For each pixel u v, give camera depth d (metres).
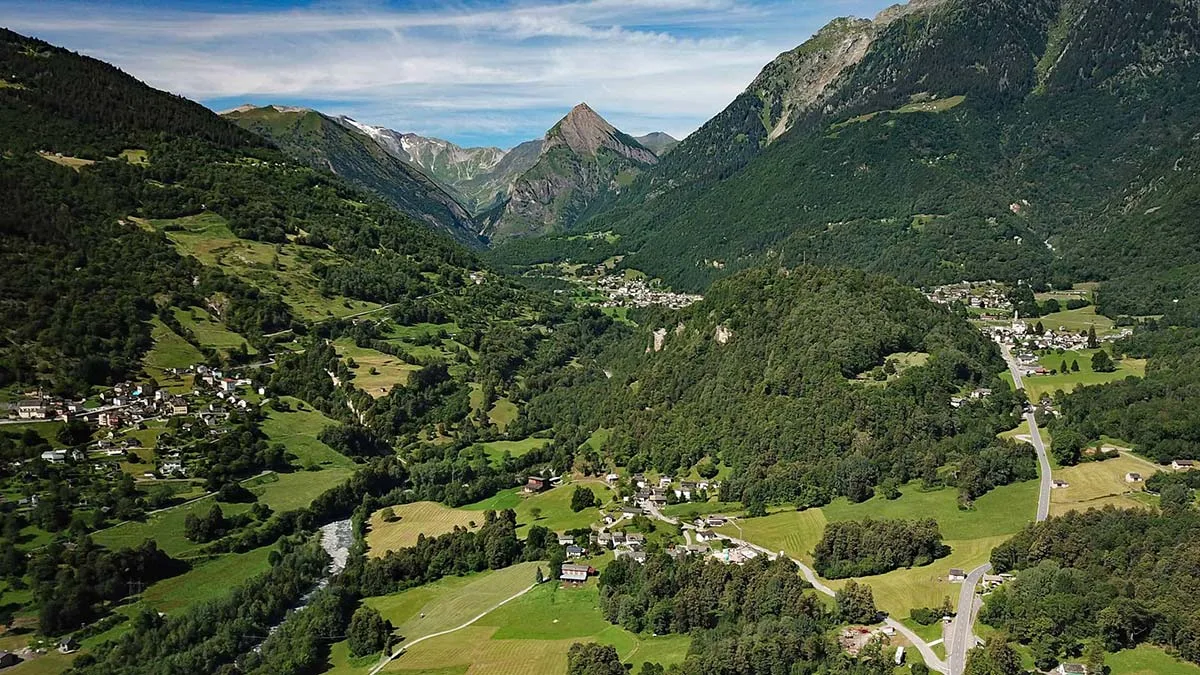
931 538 182.00
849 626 157.88
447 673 162.00
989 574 171.62
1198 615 135.50
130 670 164.38
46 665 165.75
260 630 184.62
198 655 169.62
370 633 175.12
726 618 166.50
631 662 157.75
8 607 179.25
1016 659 134.88
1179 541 161.25
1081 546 166.62
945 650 146.62
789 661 145.88
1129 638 139.88
